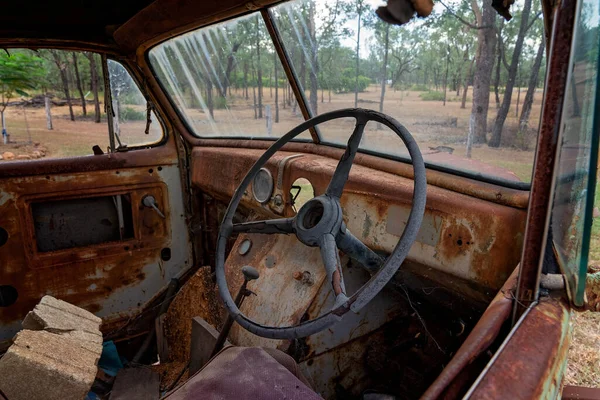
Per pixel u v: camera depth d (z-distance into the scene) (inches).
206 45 74.9
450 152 50.6
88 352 49.1
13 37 81.6
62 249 87.4
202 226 100.9
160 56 85.8
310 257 62.5
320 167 62.9
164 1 66.9
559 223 32.7
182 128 96.6
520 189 44.8
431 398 26.8
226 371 41.9
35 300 85.7
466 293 49.8
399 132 46.9
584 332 95.7
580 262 27.7
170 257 98.0
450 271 48.2
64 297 88.2
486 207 45.3
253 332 47.8
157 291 97.1
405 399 57.4
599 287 37.4
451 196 48.6
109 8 78.2
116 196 91.4
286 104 72.4
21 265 83.7
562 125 27.8
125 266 93.2
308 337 55.7
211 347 64.1
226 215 58.4
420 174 44.1
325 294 57.8
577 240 28.6
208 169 89.5
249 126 83.6
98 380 81.7
